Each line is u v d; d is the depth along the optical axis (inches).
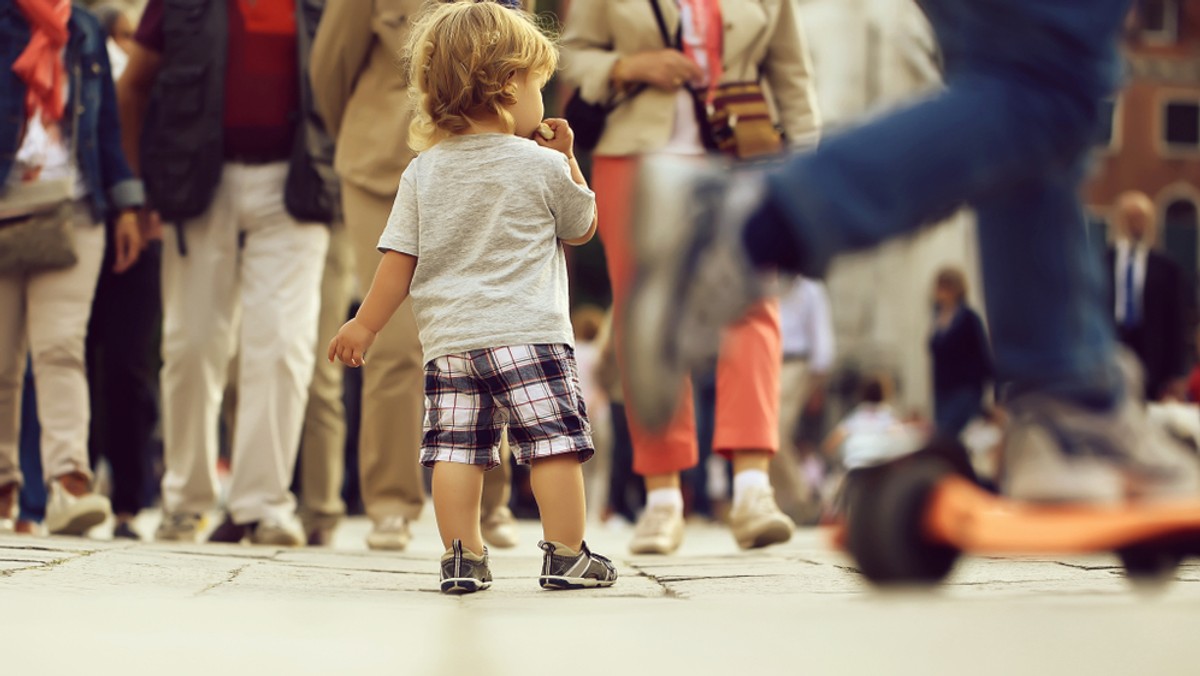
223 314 467.8
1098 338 211.3
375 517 448.5
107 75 484.1
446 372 275.3
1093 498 198.5
